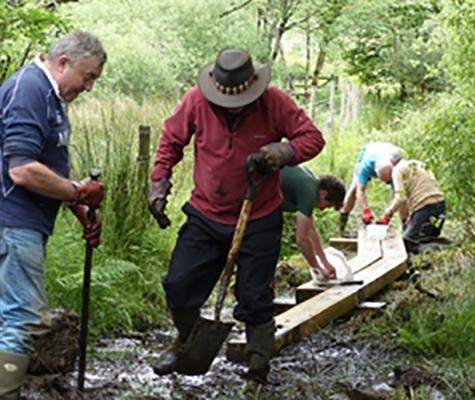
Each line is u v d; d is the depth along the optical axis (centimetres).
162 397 599
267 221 586
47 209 518
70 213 845
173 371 602
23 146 495
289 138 581
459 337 676
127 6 2038
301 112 580
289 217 1136
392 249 1055
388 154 1177
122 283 834
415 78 1920
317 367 666
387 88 2045
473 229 950
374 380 629
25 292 508
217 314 583
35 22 774
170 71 1947
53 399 565
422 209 1123
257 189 581
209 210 585
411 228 1127
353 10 1900
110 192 875
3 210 507
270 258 589
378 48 1955
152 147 1070
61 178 512
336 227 1305
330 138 1864
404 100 2017
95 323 766
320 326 742
